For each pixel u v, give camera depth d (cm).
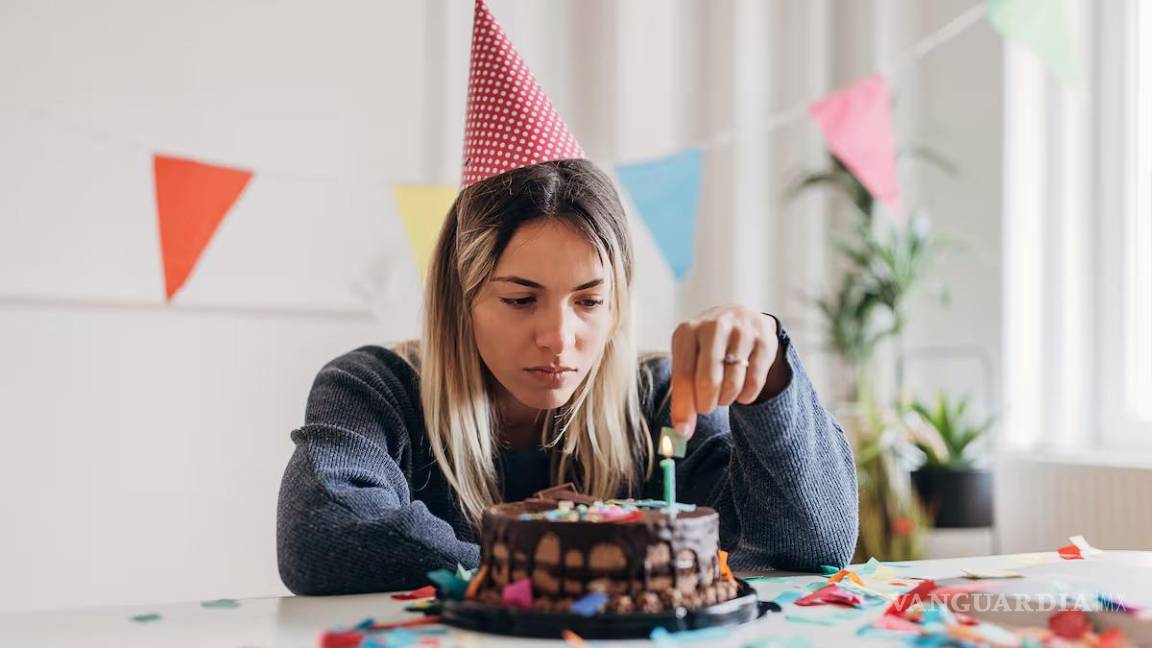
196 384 219
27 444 204
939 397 248
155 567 215
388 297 237
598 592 71
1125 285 261
